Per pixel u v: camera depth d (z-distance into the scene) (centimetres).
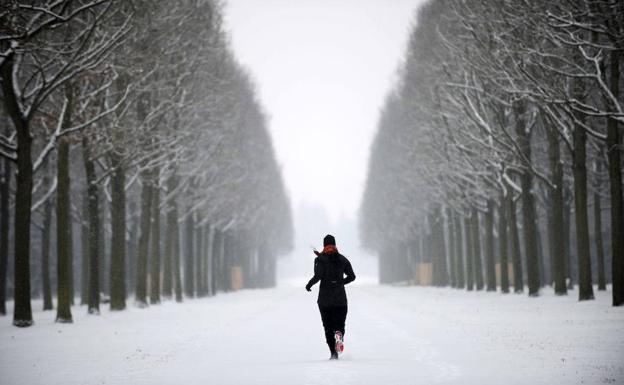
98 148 8425
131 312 9094
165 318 7838
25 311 6775
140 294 10462
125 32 6900
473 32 9356
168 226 12988
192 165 13525
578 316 6419
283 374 3247
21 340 5484
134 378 3319
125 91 8362
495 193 12112
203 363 3850
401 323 6412
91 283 8669
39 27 5966
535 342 4478
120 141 8481
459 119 11275
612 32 6512
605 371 3189
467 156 11831
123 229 9512
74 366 3878
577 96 8000
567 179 12638
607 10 6612
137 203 15125
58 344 5131
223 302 12419
